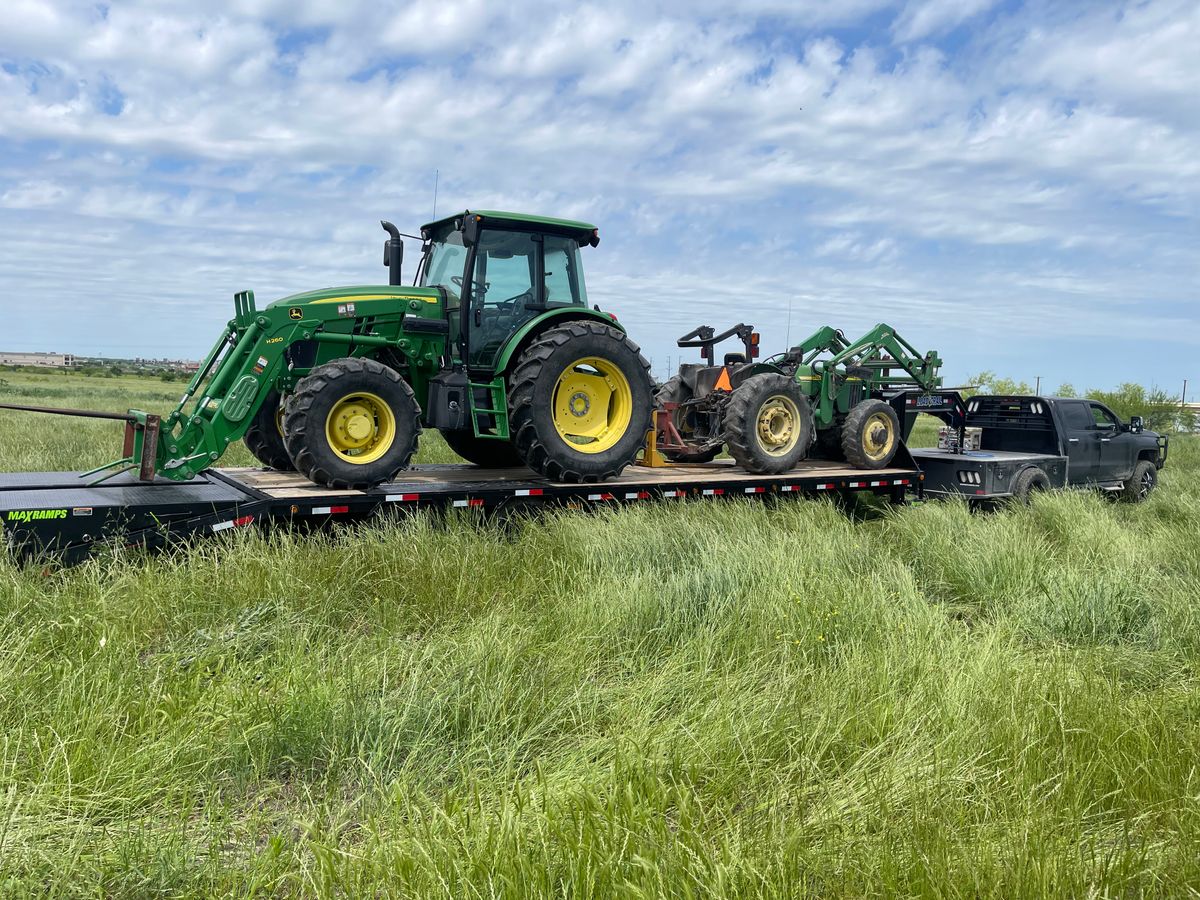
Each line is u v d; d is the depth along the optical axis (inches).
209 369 244.7
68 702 125.6
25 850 95.0
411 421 254.7
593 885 89.7
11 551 197.5
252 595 186.5
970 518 303.9
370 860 94.8
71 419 722.2
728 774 116.6
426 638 172.7
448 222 294.7
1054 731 129.0
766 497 316.5
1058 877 93.1
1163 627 191.0
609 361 280.5
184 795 111.4
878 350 390.3
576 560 221.8
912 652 158.4
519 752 127.7
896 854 96.9
